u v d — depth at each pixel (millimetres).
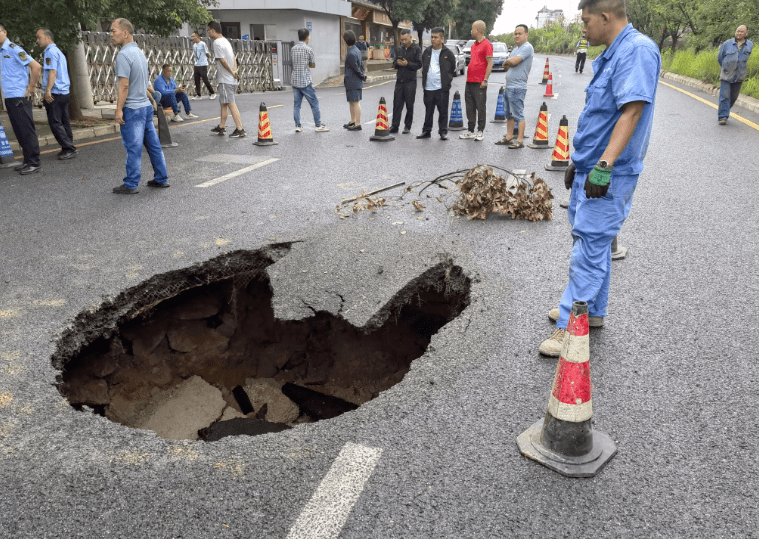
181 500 2303
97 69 16219
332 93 21344
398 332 4602
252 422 4426
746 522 2160
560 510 2227
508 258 4793
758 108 13773
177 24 13000
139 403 4227
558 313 3676
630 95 2754
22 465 2498
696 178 7449
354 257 4816
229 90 11055
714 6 20953
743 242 5133
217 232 5457
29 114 7949
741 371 3146
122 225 5711
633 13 31500
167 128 10266
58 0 9477
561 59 51281
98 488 2373
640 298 4066
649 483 2357
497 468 2443
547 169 8164
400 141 10789
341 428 2721
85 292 4188
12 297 4109
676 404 2875
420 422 2756
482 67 10320
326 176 7852
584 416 2416
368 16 38844
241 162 8867
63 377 3686
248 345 4945
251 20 27812
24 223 5809
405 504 2258
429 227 5605
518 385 3047
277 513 2229
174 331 4703
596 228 3180
